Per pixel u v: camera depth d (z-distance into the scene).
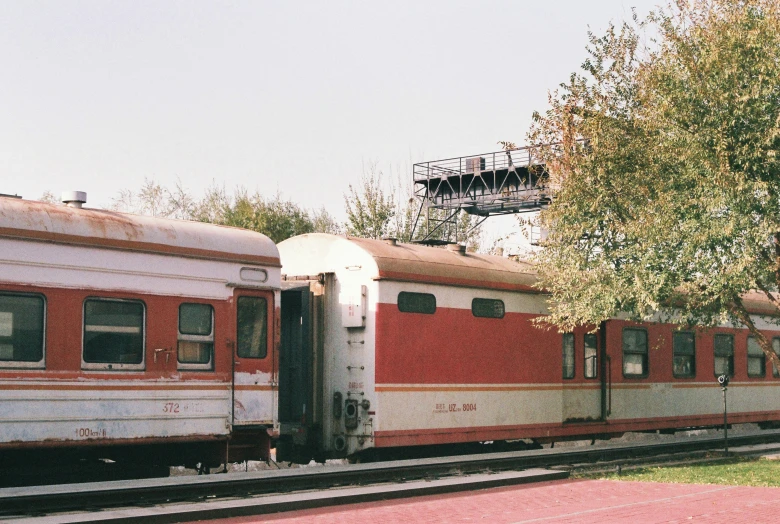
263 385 14.80
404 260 17.17
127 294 13.09
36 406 11.93
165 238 13.70
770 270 18.03
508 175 35.12
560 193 19.39
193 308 13.96
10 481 12.62
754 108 16.94
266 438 14.91
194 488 11.84
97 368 12.64
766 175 17.20
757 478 15.15
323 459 17.06
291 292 17.62
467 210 37.31
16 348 11.84
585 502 12.19
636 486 14.00
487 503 11.98
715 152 17.30
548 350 19.95
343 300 16.89
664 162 18.28
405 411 16.73
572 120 20.05
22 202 12.31
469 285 18.19
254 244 14.97
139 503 11.25
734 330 25.94
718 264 17.45
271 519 10.39
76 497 10.77
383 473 14.15
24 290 11.95
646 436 25.12
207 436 13.89
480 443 19.28
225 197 40.69
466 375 17.97
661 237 17.75
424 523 10.23
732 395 25.70
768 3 18.09
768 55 16.89
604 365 21.39
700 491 13.42
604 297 18.58
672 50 18.27
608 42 20.30
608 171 19.02
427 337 17.30
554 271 19.25
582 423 20.69
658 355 23.08
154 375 13.29
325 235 17.44
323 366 17.09
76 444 12.30
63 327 12.32
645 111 18.44
